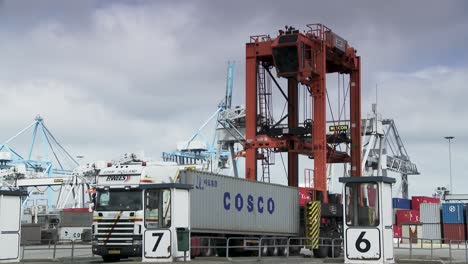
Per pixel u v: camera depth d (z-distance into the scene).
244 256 35.34
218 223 32.06
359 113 55.62
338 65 54.97
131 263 24.25
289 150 50.62
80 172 106.31
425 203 78.69
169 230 24.62
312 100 49.22
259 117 52.03
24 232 61.41
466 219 74.31
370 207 22.38
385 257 22.14
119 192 28.12
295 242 39.84
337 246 39.06
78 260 30.48
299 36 47.66
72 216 76.06
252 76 51.06
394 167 100.44
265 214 36.62
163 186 24.92
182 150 118.19
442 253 45.06
